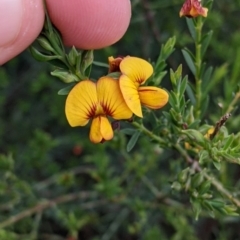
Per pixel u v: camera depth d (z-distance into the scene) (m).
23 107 0.28
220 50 0.24
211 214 0.15
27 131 0.28
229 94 0.17
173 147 0.15
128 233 0.26
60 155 0.28
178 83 0.14
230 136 0.14
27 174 0.26
